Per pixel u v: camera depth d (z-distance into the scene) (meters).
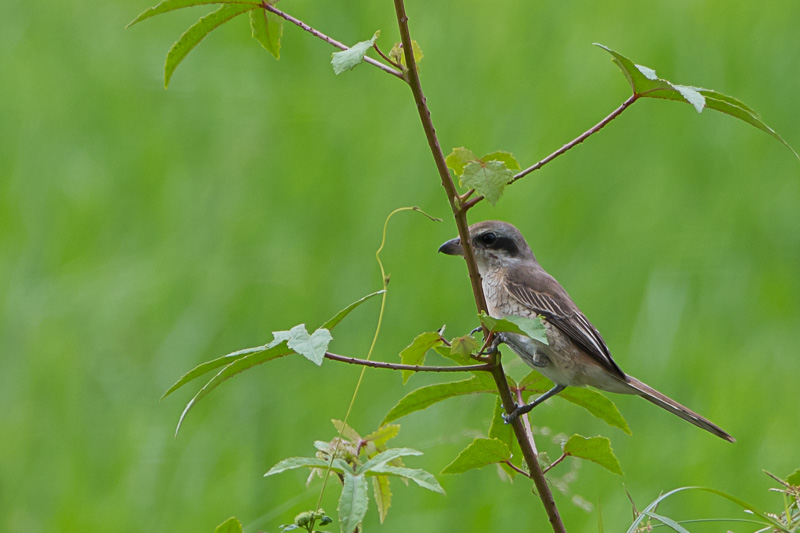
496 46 15.05
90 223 13.84
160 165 14.44
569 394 5.57
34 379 11.89
